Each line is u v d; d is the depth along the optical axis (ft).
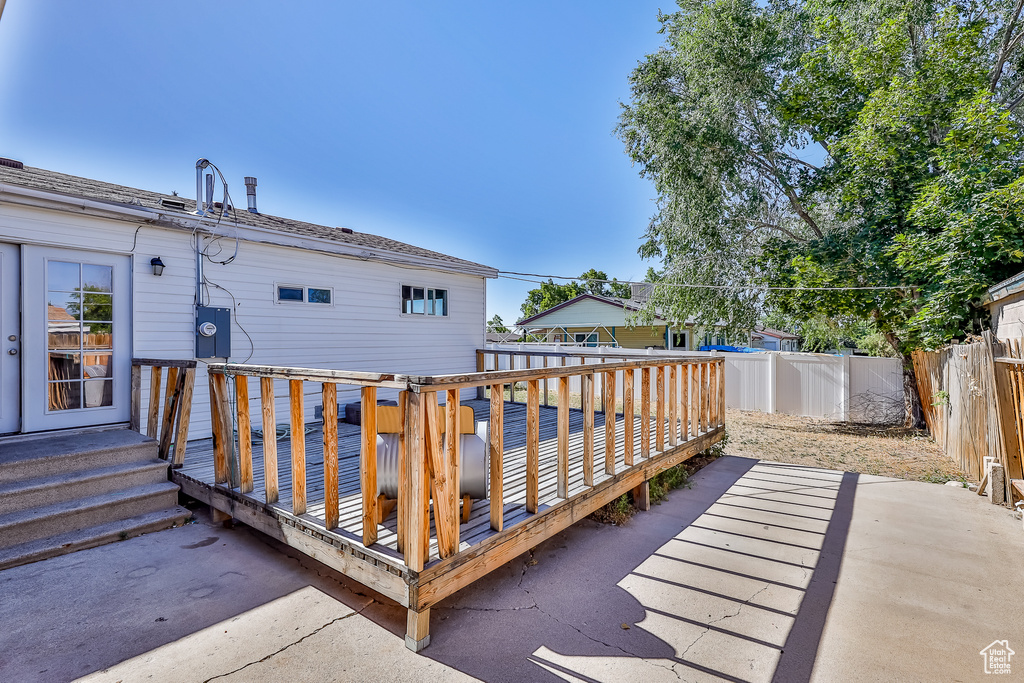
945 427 22.50
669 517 14.10
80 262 15.38
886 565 10.77
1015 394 14.62
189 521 12.75
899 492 16.46
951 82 25.67
